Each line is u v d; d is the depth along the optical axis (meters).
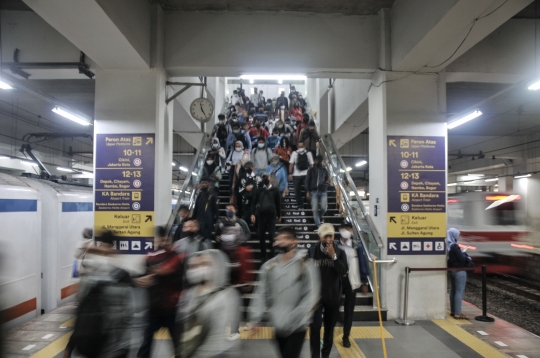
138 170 6.21
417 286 6.27
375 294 6.28
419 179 6.41
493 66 7.05
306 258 3.36
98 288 2.88
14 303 5.82
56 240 6.94
